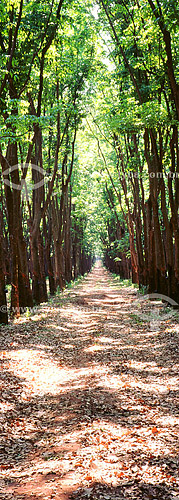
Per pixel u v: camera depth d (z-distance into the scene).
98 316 19.97
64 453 5.76
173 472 4.96
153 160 20.17
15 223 16.91
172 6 9.34
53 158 27.48
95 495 4.55
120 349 12.56
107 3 20.83
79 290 34.34
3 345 12.30
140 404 7.55
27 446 6.24
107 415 7.06
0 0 12.35
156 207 20.02
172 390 8.23
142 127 16.95
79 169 38.91
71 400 8.11
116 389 8.52
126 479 4.88
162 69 15.61
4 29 13.67
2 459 5.76
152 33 15.12
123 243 37.38
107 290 34.78
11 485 5.00
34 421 7.25
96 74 27.02
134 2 17.77
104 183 42.25
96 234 77.69
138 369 10.06
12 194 16.98
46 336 14.45
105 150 39.22
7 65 13.77
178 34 16.44
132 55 18.44
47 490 4.74
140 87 19.44
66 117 26.36
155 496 4.48
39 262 23.53
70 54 24.84
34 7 15.30
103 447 5.79
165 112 15.98
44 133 26.61
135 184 26.88
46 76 19.45
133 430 6.34
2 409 7.52
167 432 6.18
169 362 10.34
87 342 14.11
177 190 17.11
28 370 10.19
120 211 39.00
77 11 20.20
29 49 15.24
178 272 17.38
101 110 26.88
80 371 10.45
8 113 14.19
